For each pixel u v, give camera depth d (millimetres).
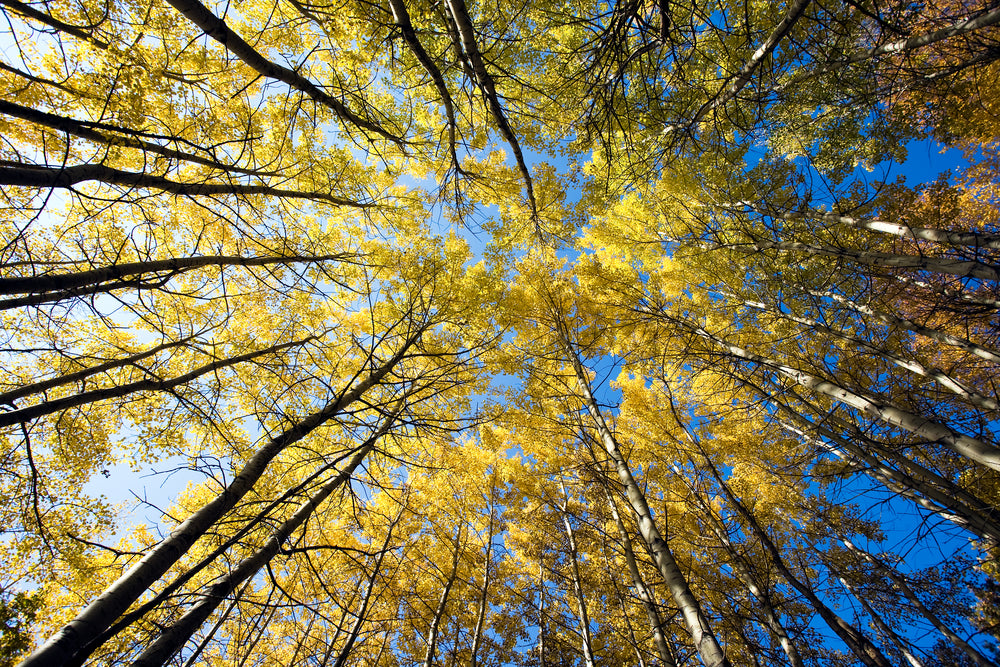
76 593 4547
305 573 5051
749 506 6566
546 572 7125
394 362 4570
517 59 4754
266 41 4695
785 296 6039
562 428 5754
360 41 4469
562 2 3750
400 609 6488
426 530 7062
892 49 3535
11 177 2676
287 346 4660
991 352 4035
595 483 5234
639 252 7602
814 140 5777
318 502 3596
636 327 6473
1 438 4477
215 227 5203
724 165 5824
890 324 4898
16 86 3332
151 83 3607
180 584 2311
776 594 5035
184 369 5562
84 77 3334
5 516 4207
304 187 5648
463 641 7391
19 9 3182
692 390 7078
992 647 4602
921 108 5246
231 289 5520
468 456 7516
